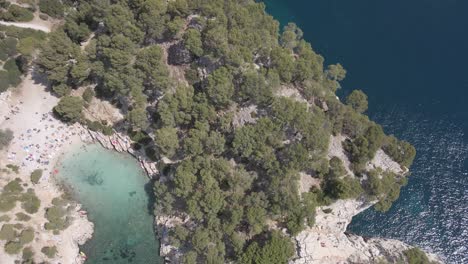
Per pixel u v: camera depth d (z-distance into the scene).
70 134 120.44
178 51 123.88
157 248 112.38
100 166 119.19
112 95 124.00
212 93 110.69
